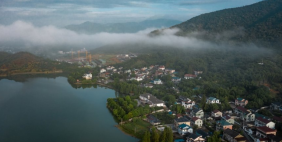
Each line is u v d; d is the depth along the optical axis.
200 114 194.38
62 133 171.50
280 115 190.75
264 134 152.50
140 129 174.38
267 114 189.62
